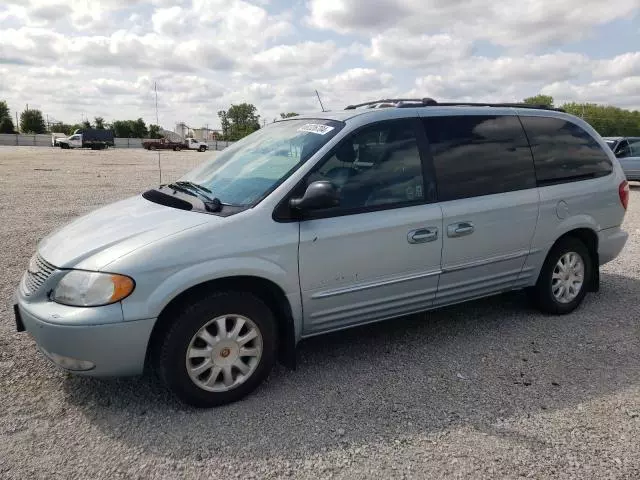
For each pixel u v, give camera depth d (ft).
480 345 14.03
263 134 14.64
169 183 14.47
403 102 13.89
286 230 11.22
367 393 11.50
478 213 13.75
